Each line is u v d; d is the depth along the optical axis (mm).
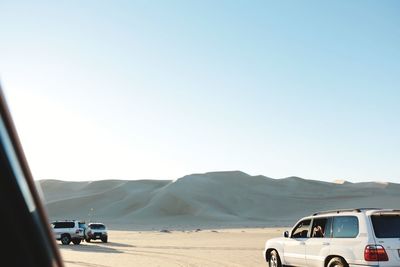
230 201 179625
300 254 14289
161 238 56500
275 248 15773
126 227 125500
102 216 170875
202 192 180875
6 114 3102
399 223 12031
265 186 195750
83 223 47656
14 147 3227
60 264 4113
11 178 3275
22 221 3492
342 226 12766
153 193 185625
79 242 42906
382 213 12047
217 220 154500
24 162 3381
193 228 115938
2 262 3467
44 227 3824
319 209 174250
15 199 3385
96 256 27531
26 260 3625
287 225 125000
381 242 11633
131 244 42406
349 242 12258
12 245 3500
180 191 178750
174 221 154750
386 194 191000
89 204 182625
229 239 51219
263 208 175375
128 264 22375
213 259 24719
